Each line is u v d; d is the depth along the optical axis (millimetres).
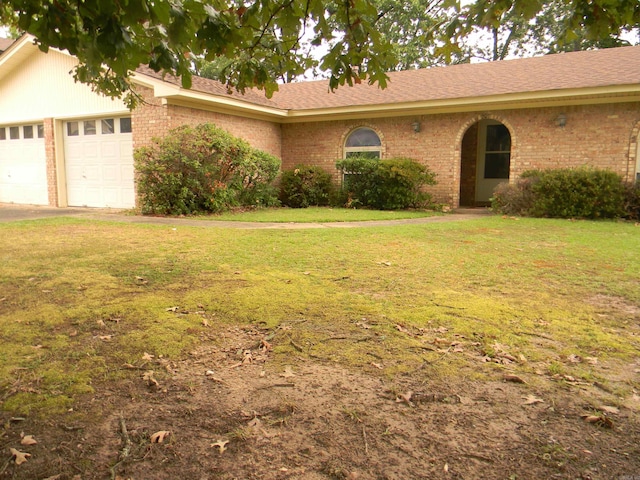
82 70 4203
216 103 12570
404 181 12945
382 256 6383
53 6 2133
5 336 3455
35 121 14391
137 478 1969
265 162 12961
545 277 5289
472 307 4188
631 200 11000
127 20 2018
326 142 15383
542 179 11484
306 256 6344
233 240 7520
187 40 2518
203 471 2020
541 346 3346
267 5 2666
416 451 2164
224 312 4031
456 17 3256
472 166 16359
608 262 6066
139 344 3334
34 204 14992
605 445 2219
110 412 2469
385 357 3150
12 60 13953
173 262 5902
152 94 11789
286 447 2189
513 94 12188
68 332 3555
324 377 2875
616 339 3486
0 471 1998
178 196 11086
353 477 1983
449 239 7832
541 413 2488
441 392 2697
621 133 11789
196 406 2537
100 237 7734
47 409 2479
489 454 2145
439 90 14008
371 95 14953
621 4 2836
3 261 5852
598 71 12719
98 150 13500
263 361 3098
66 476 1975
